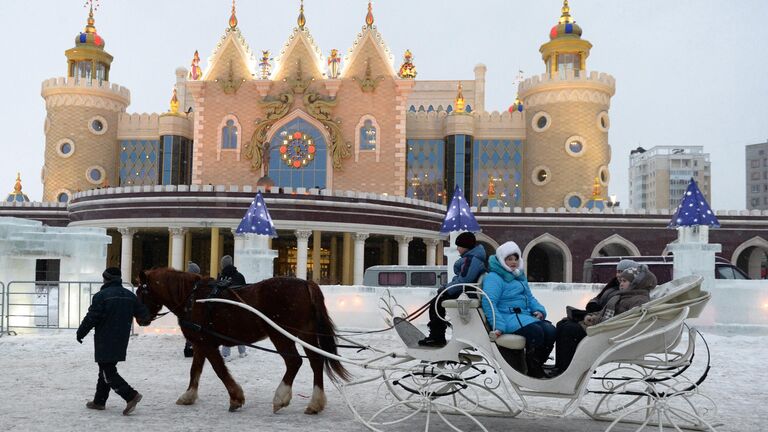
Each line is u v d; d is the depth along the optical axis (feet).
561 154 180.45
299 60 181.57
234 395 29.63
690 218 67.31
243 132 179.73
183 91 258.57
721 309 66.39
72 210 147.02
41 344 53.26
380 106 179.52
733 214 153.58
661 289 26.91
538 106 185.37
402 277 92.17
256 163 177.17
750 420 28.35
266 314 29.84
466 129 184.85
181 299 31.19
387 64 180.96
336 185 177.68
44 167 195.52
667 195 613.52
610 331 23.32
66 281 62.23
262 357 48.19
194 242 171.32
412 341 27.14
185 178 196.34
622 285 25.70
